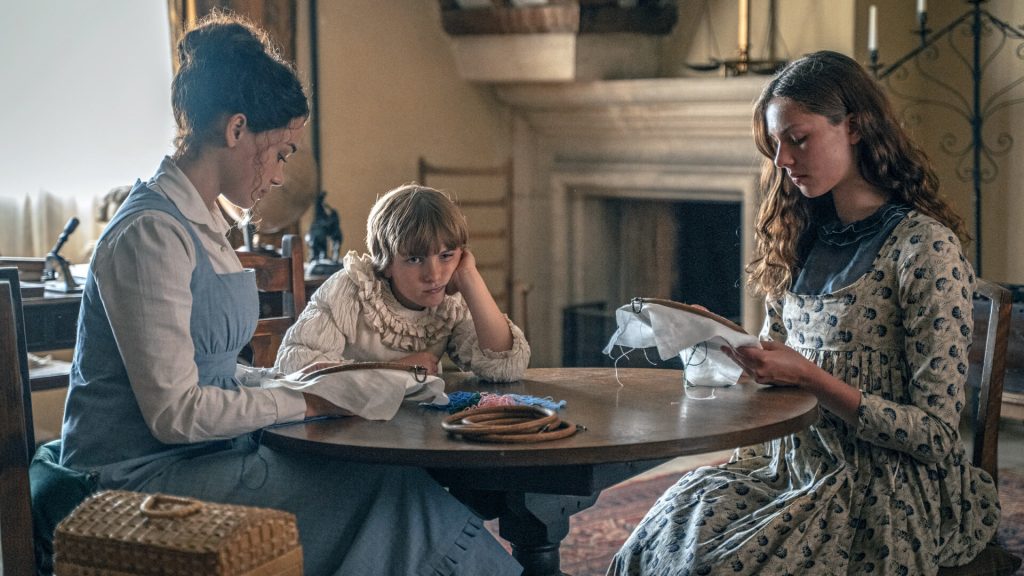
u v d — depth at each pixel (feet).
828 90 6.39
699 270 18.21
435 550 5.64
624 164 17.85
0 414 5.57
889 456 6.31
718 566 5.88
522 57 17.49
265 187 6.21
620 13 16.80
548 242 19.16
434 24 18.37
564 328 19.12
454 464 5.14
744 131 15.97
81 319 6.02
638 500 12.09
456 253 7.04
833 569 6.00
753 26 16.22
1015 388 10.12
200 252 5.98
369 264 7.36
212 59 5.93
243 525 4.54
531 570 6.60
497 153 19.42
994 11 15.17
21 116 14.29
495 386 7.00
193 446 6.00
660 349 6.32
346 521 5.74
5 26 14.08
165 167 6.06
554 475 5.41
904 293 6.30
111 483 5.75
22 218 14.40
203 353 6.06
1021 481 12.64
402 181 18.15
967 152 15.57
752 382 6.82
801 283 6.92
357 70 17.39
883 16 15.30
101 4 14.73
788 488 6.64
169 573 4.47
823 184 6.49
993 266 15.43
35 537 5.85
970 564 6.30
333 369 6.01
